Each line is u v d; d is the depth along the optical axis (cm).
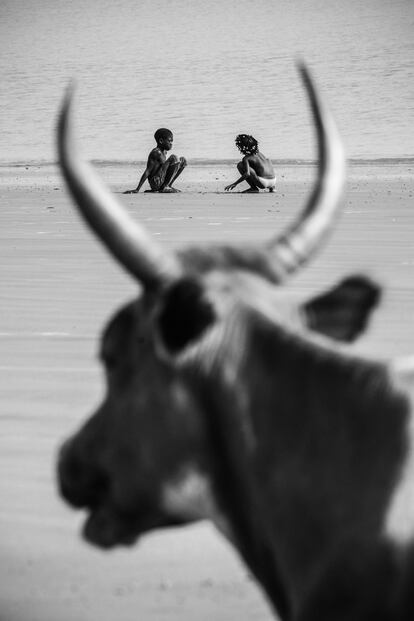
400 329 2288
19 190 7975
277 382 725
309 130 14662
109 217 723
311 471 716
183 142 14162
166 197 7038
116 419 761
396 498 691
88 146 13838
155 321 732
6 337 2286
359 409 713
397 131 14475
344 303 782
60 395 1817
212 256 755
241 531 747
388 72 19238
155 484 749
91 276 3144
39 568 1164
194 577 1138
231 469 732
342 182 771
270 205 6144
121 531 775
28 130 15375
